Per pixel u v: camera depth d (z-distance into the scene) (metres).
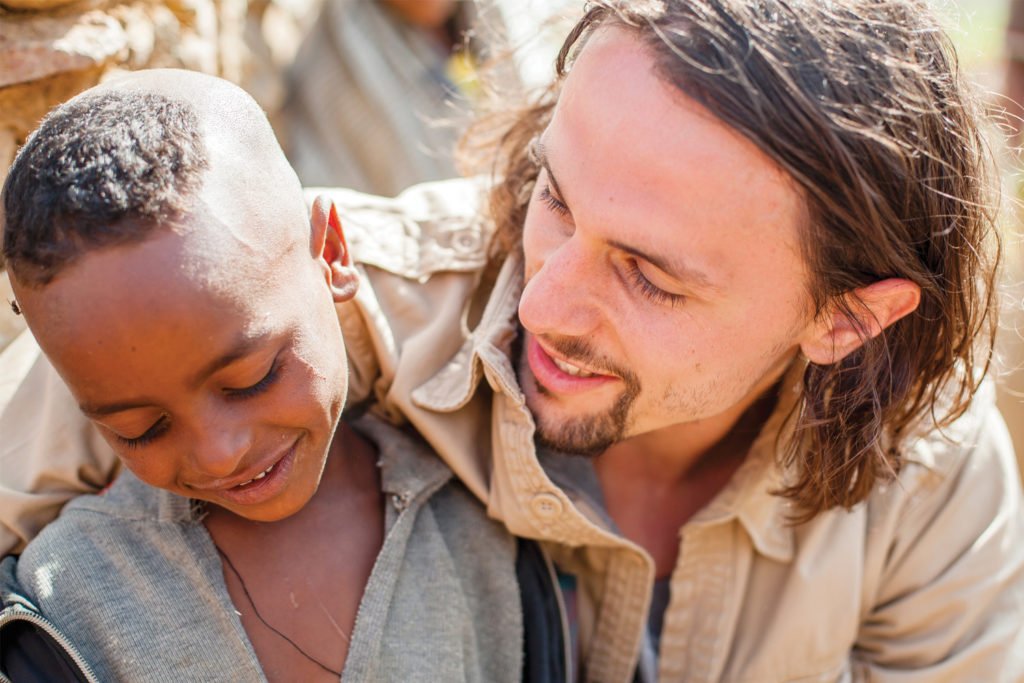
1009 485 1.43
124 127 0.96
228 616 1.08
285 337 1.00
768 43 1.00
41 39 1.34
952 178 1.16
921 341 1.25
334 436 1.22
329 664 1.10
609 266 1.07
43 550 1.10
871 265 1.12
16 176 0.96
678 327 1.09
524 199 1.34
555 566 1.40
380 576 1.14
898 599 1.43
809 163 1.02
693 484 1.42
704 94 0.99
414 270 1.37
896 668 1.42
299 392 1.02
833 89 1.02
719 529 1.38
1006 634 1.38
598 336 1.11
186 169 0.95
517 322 1.28
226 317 0.93
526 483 1.23
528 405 1.22
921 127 1.09
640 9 1.02
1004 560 1.40
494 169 1.40
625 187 1.02
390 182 2.39
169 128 0.98
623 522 1.42
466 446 1.29
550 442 1.21
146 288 0.90
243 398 0.98
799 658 1.38
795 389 1.32
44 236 0.91
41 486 1.20
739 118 0.99
